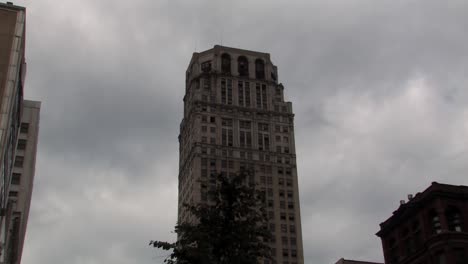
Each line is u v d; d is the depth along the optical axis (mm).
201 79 175125
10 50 83750
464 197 82125
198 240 28422
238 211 29938
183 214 157000
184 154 172375
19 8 88250
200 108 168000
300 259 148375
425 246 81500
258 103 175000
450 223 81000
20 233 126625
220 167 159125
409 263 85750
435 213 82562
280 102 177750
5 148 78375
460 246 77062
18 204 124250
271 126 171375
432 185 83562
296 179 163125
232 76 178125
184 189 164375
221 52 183750
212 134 164250
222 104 170500
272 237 30281
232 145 164125
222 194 30500
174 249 28391
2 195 88750
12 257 113750
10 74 81938
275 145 167875
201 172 156500
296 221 154500
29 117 133375
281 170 163375
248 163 161750
